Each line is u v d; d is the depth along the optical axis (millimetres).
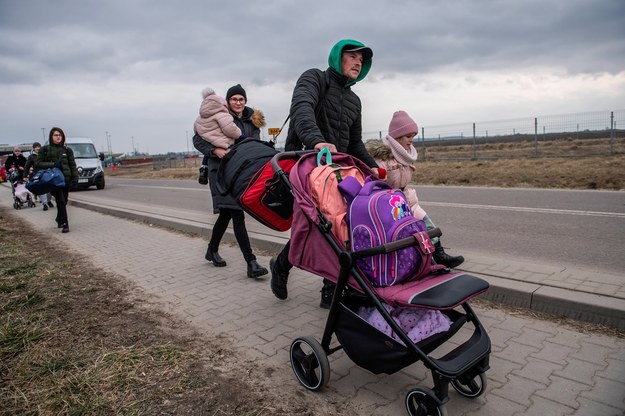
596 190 10766
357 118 3904
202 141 4883
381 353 2383
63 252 6621
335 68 3578
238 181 3461
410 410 2379
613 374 2760
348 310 2510
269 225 3504
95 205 11891
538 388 2658
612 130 18250
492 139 23484
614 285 3811
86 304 4281
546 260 5320
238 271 5320
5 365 3078
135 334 3586
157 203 13656
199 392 2744
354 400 2643
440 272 2582
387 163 4016
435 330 2469
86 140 21562
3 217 11195
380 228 2387
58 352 3246
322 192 2619
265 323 3764
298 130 3271
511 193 11102
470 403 2553
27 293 4539
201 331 3643
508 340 3260
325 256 2697
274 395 2713
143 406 2594
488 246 6098
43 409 2559
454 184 14242
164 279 5090
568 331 3346
